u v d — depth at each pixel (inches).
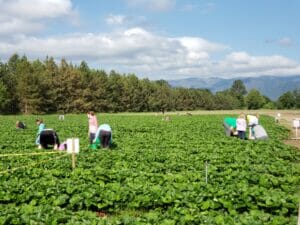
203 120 2416.3
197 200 454.3
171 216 399.2
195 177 576.4
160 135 1294.3
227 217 388.5
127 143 1041.5
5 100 4370.1
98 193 483.2
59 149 916.0
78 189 498.0
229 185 519.8
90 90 5024.6
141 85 5654.5
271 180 560.7
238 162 731.4
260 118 2657.5
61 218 392.5
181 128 1656.0
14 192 495.8
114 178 575.5
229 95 7554.1
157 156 786.8
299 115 3459.6
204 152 860.0
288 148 963.3
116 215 455.5
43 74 4736.7
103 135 930.1
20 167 663.1
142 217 398.0
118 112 5339.6
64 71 4820.4
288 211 446.3
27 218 387.2
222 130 1523.1
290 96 7066.9
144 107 5689.0
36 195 479.2
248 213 434.3
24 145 976.9
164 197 467.2
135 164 698.2
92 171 612.7
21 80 4468.5
